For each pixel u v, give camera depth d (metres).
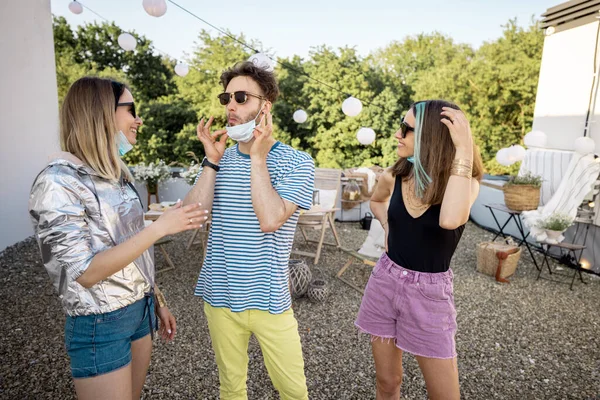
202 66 15.56
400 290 1.49
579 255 4.83
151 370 2.41
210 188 1.42
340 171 5.98
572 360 2.70
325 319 3.23
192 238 5.18
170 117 15.05
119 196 1.26
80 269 1.04
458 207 1.29
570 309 3.59
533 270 4.75
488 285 4.20
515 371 2.54
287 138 14.79
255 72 1.40
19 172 5.22
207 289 1.50
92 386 1.19
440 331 1.44
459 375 2.48
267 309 1.39
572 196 4.53
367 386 2.31
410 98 16.19
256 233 1.38
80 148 1.17
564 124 5.58
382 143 14.04
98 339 1.19
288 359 1.44
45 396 2.11
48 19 5.93
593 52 5.11
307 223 4.71
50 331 2.83
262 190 1.27
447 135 1.37
